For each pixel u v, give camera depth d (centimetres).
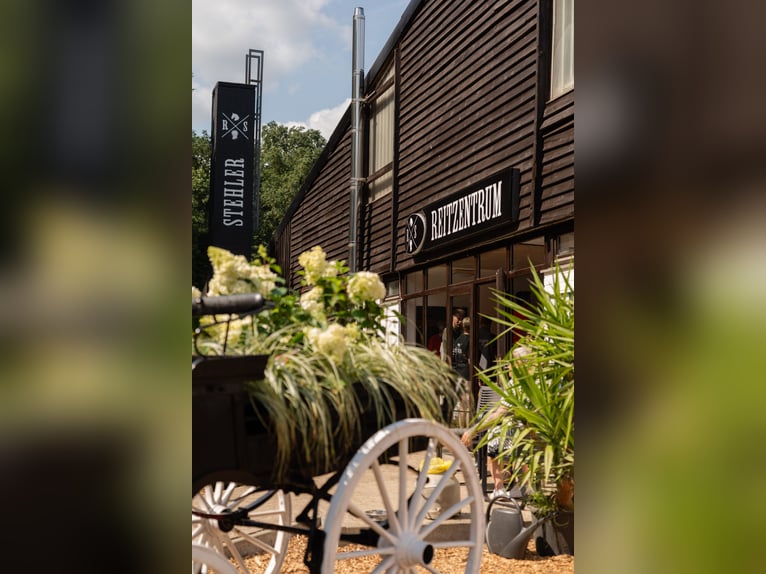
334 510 219
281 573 340
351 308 287
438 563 360
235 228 1512
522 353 381
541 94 732
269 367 221
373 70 1263
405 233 1059
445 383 273
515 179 758
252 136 1520
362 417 241
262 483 214
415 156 1062
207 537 283
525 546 361
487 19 866
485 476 470
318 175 1551
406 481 245
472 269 894
